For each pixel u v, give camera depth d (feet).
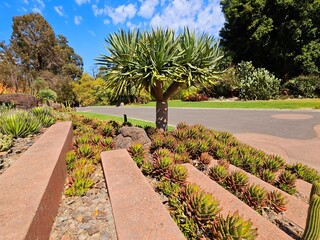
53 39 120.16
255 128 25.76
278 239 5.38
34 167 6.51
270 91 59.77
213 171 9.62
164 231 4.51
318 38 63.46
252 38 67.00
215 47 15.71
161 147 12.02
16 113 13.48
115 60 14.44
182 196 6.46
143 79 14.25
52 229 5.39
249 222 5.01
